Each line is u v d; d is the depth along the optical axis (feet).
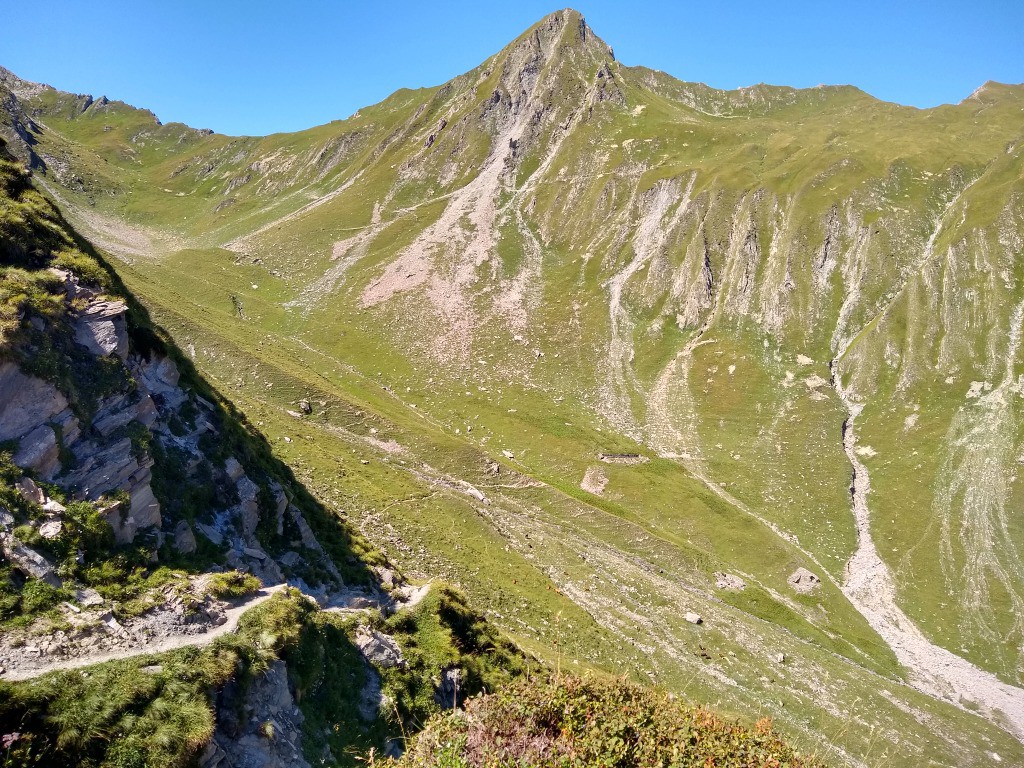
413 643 116.26
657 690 53.06
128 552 84.84
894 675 282.36
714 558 335.47
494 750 44.34
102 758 57.41
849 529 381.40
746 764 45.62
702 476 419.13
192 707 64.18
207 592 86.22
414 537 219.41
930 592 340.59
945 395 452.76
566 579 252.83
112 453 90.89
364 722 91.61
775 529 379.96
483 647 130.00
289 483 149.48
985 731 247.70
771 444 441.68
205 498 106.93
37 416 85.30
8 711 55.83
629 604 253.03
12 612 67.77
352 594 124.67
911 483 404.77
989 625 321.11
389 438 337.93
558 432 437.99
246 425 154.20
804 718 218.79
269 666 79.00
